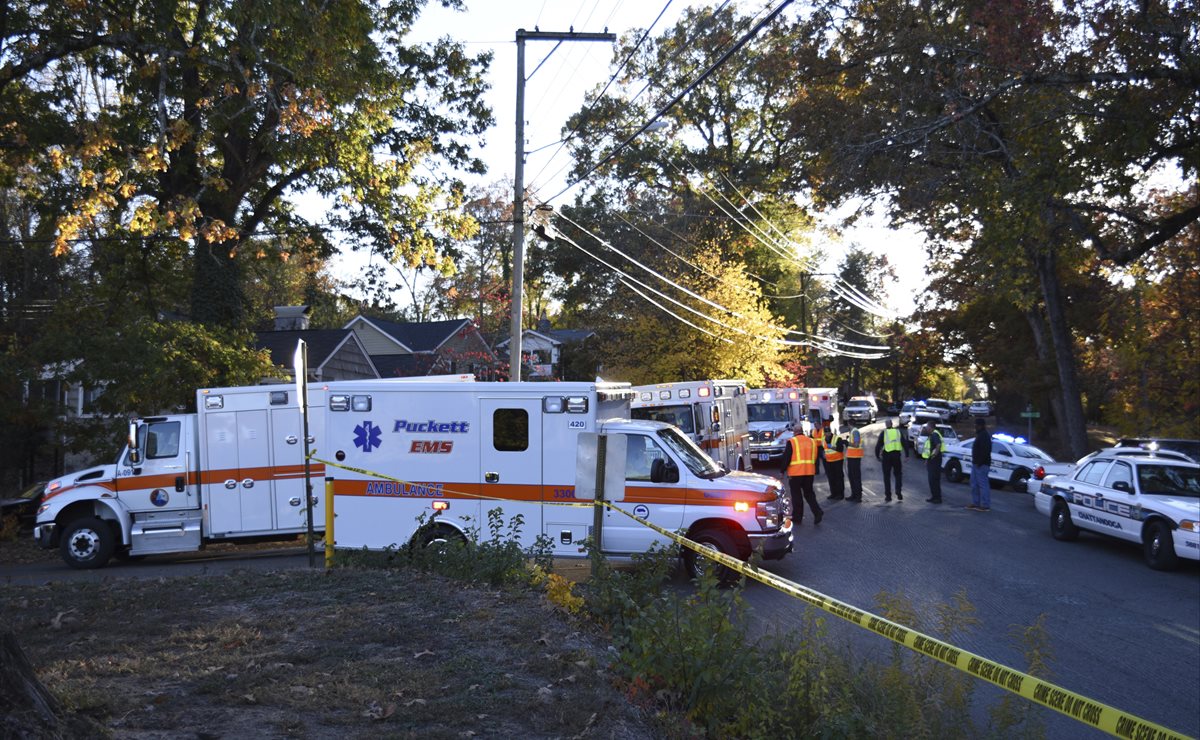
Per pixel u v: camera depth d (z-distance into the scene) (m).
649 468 12.80
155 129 20.39
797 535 17.12
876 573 13.40
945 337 45.84
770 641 7.57
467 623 8.08
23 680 4.57
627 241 52.12
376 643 7.52
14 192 28.03
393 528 13.05
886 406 91.31
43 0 18.20
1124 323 28.25
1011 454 26.75
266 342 35.69
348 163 21.75
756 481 12.88
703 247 45.25
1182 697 8.05
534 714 5.69
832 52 24.41
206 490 15.97
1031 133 18.62
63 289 28.39
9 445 22.91
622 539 12.67
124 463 15.87
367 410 13.20
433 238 24.11
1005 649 9.37
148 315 24.16
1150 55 16.67
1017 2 16.92
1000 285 24.50
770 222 49.81
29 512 21.67
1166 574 13.74
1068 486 16.67
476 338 50.34
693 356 39.38
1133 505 14.67
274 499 16.06
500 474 12.91
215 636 7.77
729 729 5.92
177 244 25.08
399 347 48.72
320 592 9.77
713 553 6.67
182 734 5.19
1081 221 21.25
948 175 22.31
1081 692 8.17
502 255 59.12
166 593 10.02
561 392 12.84
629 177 52.56
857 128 22.64
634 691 6.09
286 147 21.14
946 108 20.81
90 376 20.69
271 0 18.14
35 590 10.74
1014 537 17.19
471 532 12.79
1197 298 24.94
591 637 7.72
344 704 5.82
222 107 20.30
